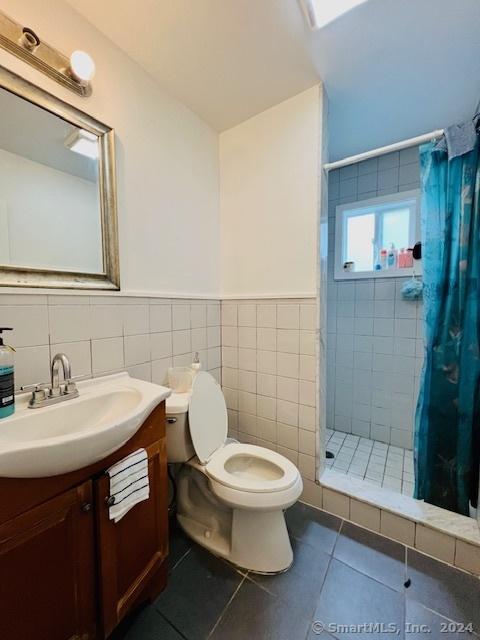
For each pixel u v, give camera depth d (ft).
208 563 3.99
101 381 3.84
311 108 4.83
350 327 7.69
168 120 4.81
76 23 3.49
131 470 2.88
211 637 3.09
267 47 4.01
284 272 5.32
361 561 4.00
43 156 3.31
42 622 2.33
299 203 5.07
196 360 5.16
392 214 7.36
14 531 2.12
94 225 3.81
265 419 5.70
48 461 2.14
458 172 4.24
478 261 4.19
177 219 5.05
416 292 6.58
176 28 3.71
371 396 7.47
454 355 4.46
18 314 3.12
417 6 3.43
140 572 3.15
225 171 5.96
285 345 5.37
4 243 3.03
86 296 3.73
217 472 3.97
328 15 3.56
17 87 3.02
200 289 5.62
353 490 4.83
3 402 2.64
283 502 3.62
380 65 4.33
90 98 3.67
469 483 4.38
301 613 3.33
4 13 2.90
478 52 4.08
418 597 3.51
